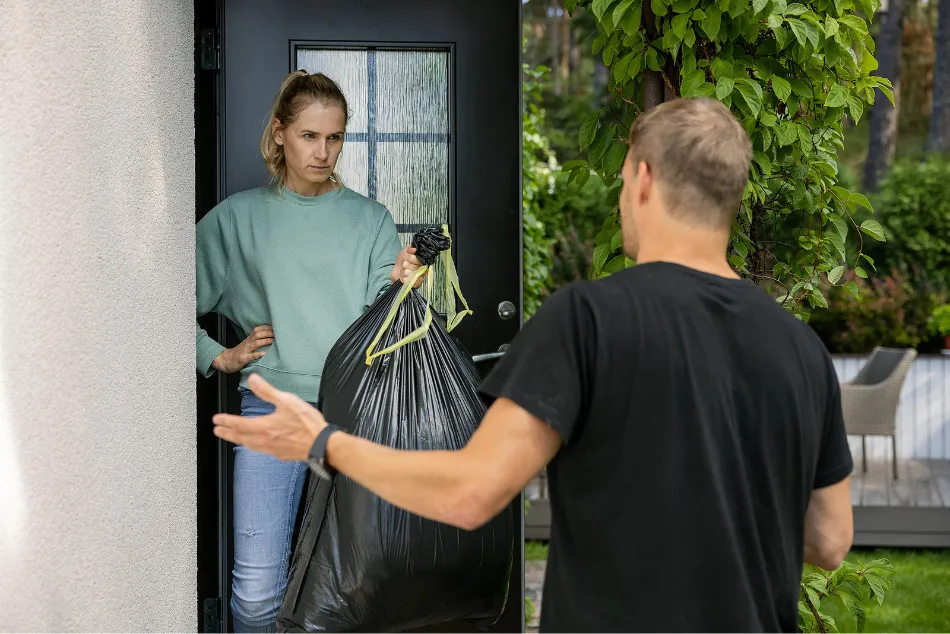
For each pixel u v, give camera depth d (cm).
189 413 226
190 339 227
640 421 130
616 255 246
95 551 172
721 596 128
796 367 137
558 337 131
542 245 486
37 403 154
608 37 235
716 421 131
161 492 205
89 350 171
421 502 133
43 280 156
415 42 284
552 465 139
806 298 257
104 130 179
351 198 261
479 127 287
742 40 229
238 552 251
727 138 140
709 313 135
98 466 174
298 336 251
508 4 286
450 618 211
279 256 252
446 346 217
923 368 754
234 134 281
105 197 179
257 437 144
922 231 938
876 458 739
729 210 142
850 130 1339
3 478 144
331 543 206
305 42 282
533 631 431
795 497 137
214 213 259
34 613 151
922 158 1266
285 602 212
